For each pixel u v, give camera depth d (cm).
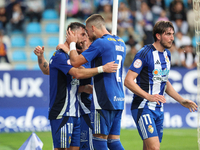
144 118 1284
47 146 2198
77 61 1208
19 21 4400
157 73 1301
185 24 4447
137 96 1330
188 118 3111
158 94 1265
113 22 1560
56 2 4581
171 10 4538
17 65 4144
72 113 1273
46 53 4278
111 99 1218
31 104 2906
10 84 2891
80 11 4503
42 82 2934
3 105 2866
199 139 1680
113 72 1218
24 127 2866
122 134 2700
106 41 1228
